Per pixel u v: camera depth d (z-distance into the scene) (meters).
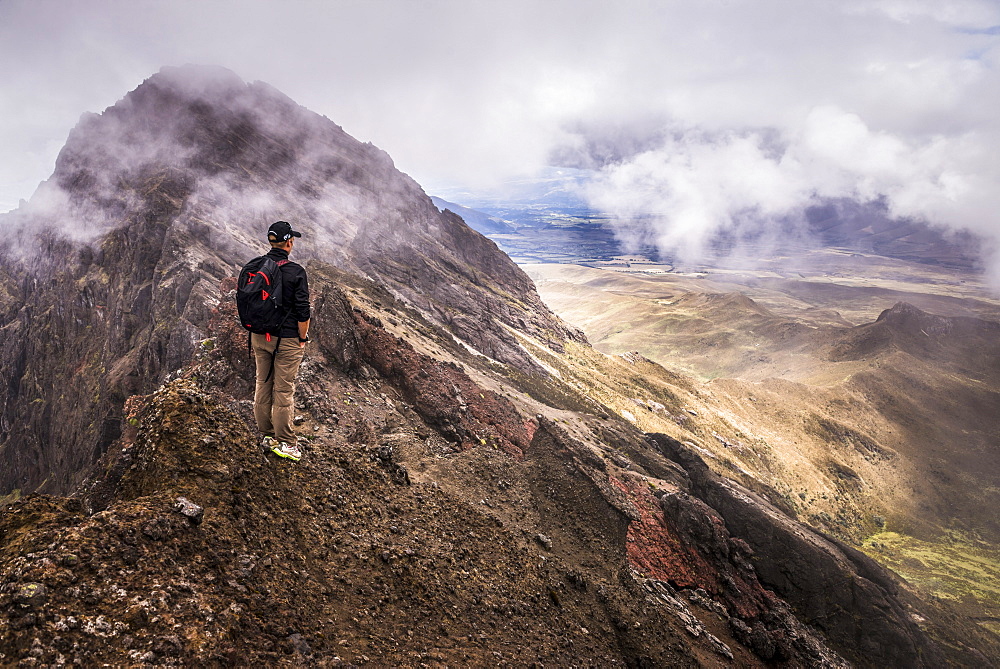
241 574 7.02
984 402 174.50
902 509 122.31
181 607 6.00
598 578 14.84
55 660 4.88
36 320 89.69
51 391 82.06
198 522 7.22
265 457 9.45
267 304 8.96
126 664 5.14
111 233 91.81
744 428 129.50
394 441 18.19
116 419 61.69
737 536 37.72
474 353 72.81
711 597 22.64
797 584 35.12
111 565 6.01
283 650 6.46
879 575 41.34
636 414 99.31
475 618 9.66
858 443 142.88
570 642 10.91
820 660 21.23
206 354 25.34
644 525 23.52
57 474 70.00
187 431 8.34
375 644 7.53
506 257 160.12
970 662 51.41
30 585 5.27
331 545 8.96
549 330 136.50
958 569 97.69
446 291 109.56
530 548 13.70
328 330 26.00
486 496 16.38
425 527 11.41
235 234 86.31
